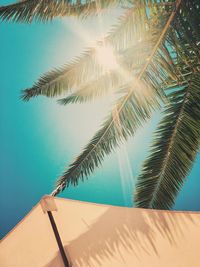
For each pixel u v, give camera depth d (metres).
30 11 5.25
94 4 5.27
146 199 5.48
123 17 5.35
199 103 5.49
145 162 5.65
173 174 5.45
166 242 3.60
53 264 3.98
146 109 5.70
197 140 5.44
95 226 3.95
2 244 4.41
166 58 5.22
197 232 3.55
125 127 5.88
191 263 3.43
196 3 4.83
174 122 5.55
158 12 5.07
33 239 4.24
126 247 3.71
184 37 5.02
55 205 3.95
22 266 4.12
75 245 3.92
